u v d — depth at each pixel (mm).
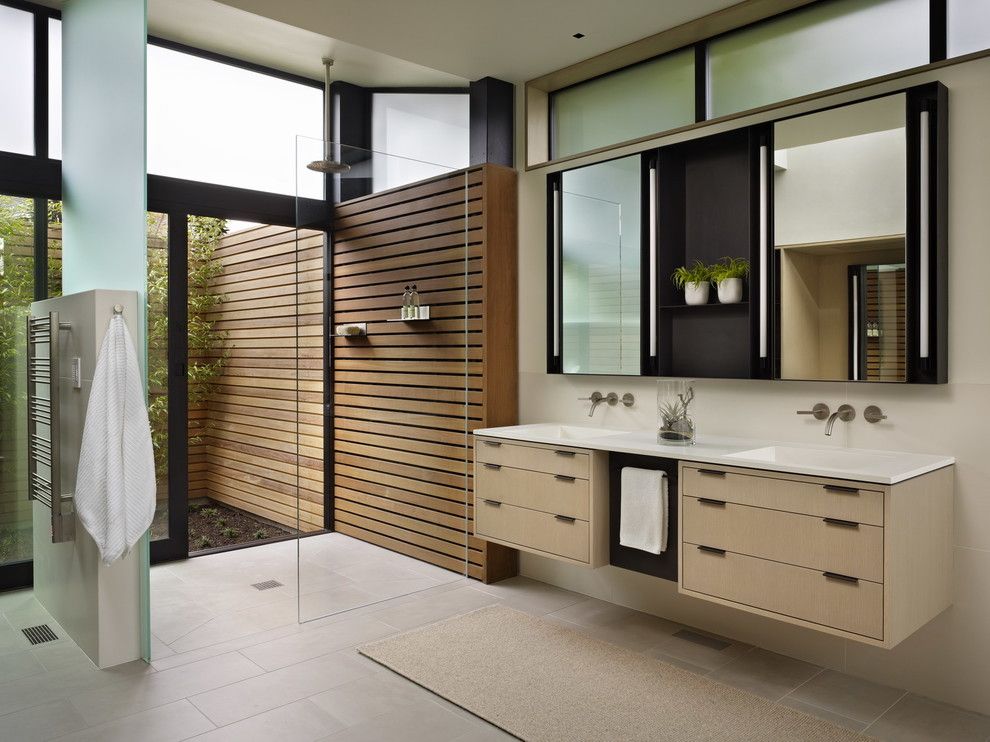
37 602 3930
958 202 2740
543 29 3586
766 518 2689
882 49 3016
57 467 3270
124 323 3051
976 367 2705
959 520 2762
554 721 2619
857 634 2457
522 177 4320
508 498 3736
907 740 2510
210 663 3137
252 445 5941
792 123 3074
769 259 3145
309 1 3297
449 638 3389
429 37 3680
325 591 3826
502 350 4305
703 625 3533
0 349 4168
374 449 4102
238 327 6121
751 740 2492
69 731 2551
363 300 4121
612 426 3914
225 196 4816
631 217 3703
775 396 3256
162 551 4672
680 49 3725
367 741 2496
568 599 3975
